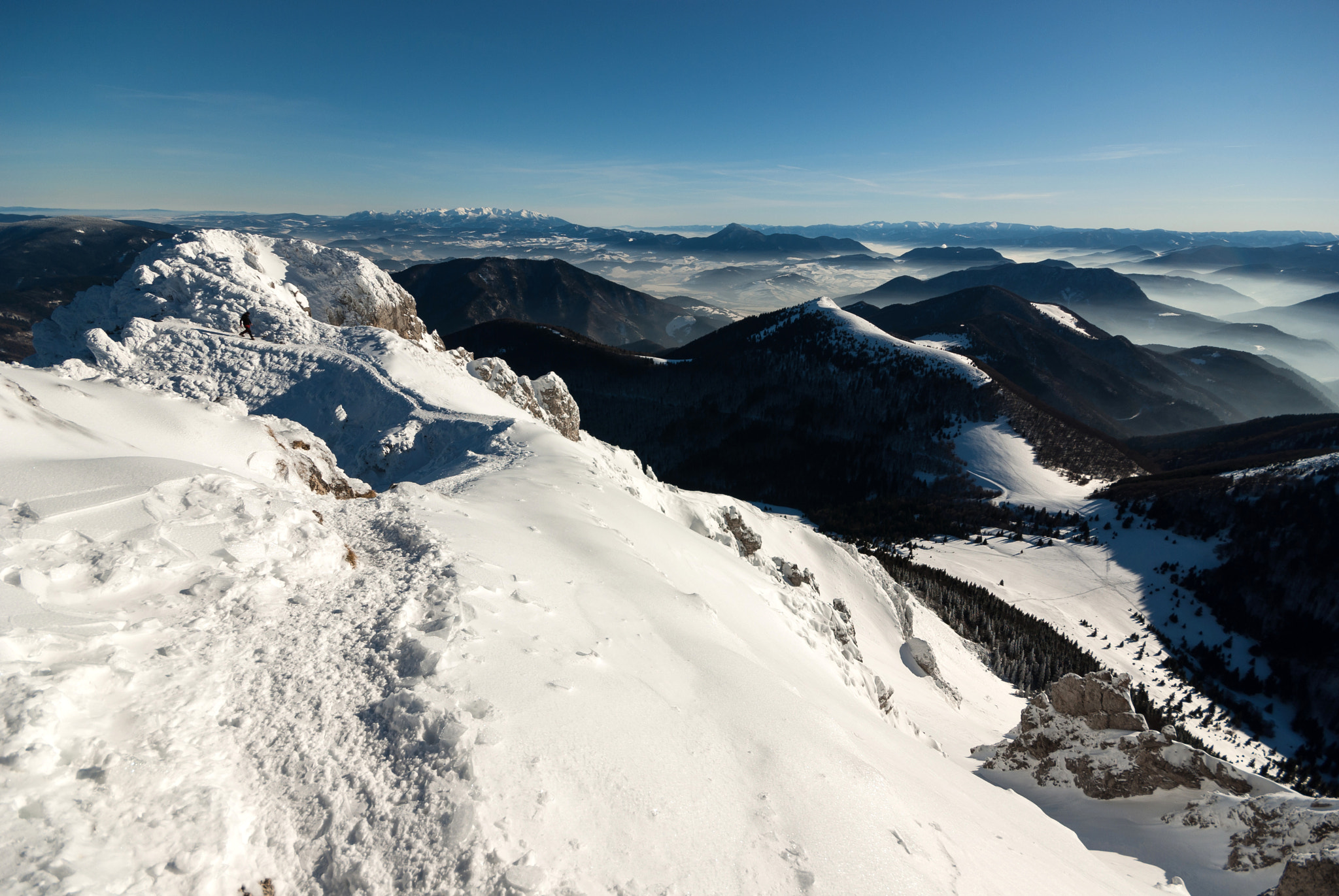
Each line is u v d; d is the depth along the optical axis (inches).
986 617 3673.7
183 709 236.2
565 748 263.0
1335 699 3713.1
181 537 338.0
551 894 200.5
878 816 308.8
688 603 540.7
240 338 1768.0
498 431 1364.4
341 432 1553.9
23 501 313.7
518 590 400.8
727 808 272.1
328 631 312.7
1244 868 600.1
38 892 157.5
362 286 2185.0
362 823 214.7
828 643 990.4
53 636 231.6
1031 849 438.0
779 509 6633.9
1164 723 3056.1
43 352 1807.3
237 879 194.4
